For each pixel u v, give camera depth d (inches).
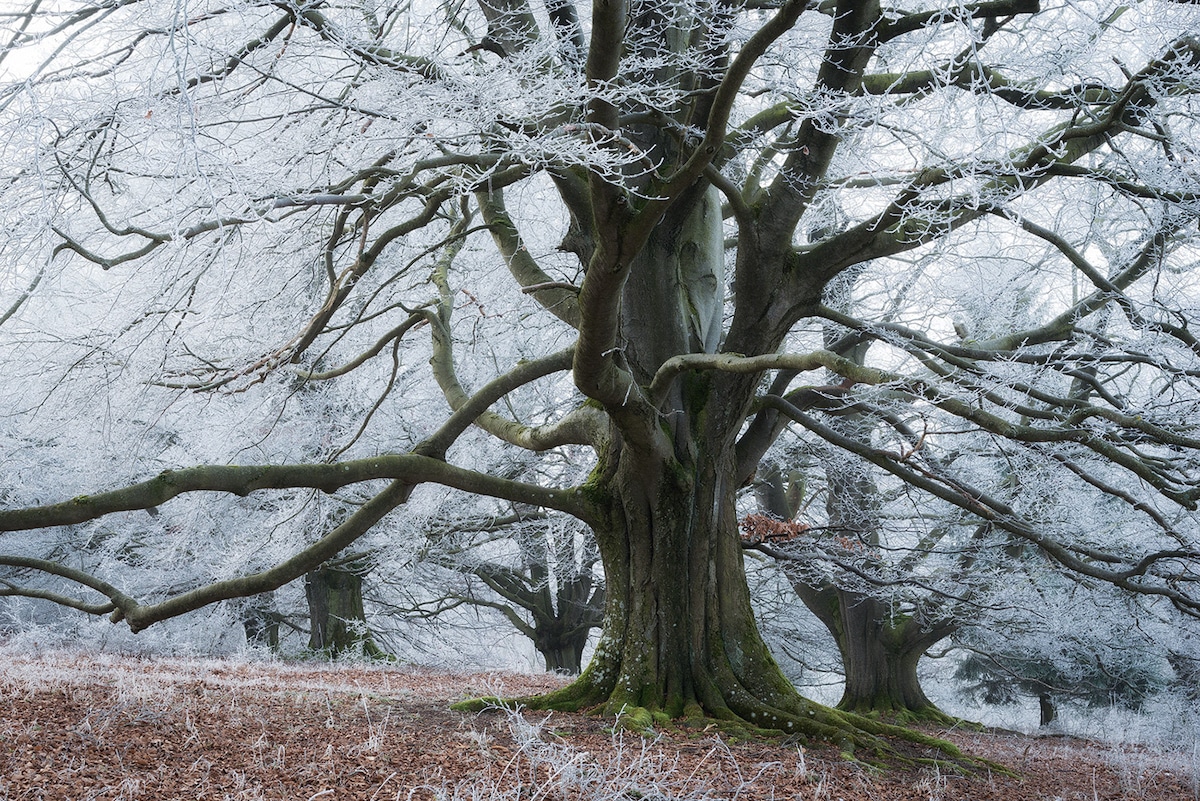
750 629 333.1
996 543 459.2
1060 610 485.4
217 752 222.1
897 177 286.2
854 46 264.5
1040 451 343.9
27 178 194.2
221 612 681.0
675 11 262.2
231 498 570.9
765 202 317.7
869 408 342.3
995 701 812.0
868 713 549.6
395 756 227.0
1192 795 313.7
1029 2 247.8
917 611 546.6
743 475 366.3
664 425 329.4
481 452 553.0
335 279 264.5
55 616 676.7
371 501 309.6
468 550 690.8
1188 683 536.7
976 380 273.1
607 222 218.1
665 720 300.4
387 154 217.9
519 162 250.7
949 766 288.0
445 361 364.8
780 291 328.2
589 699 323.0
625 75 247.8
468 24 346.6
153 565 612.7
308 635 874.1
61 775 187.5
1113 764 383.9
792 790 225.0
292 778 200.7
